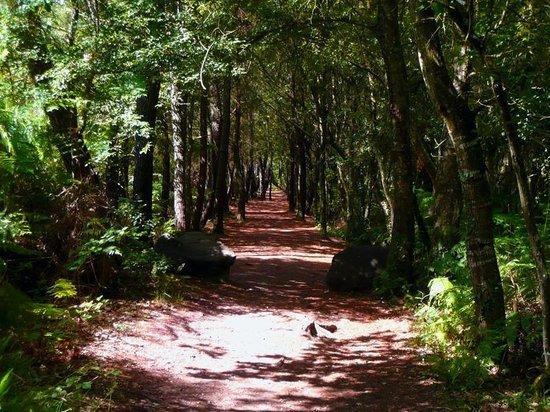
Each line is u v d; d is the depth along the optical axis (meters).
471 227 5.88
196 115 28.09
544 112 6.94
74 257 7.80
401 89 10.16
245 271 14.18
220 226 22.44
